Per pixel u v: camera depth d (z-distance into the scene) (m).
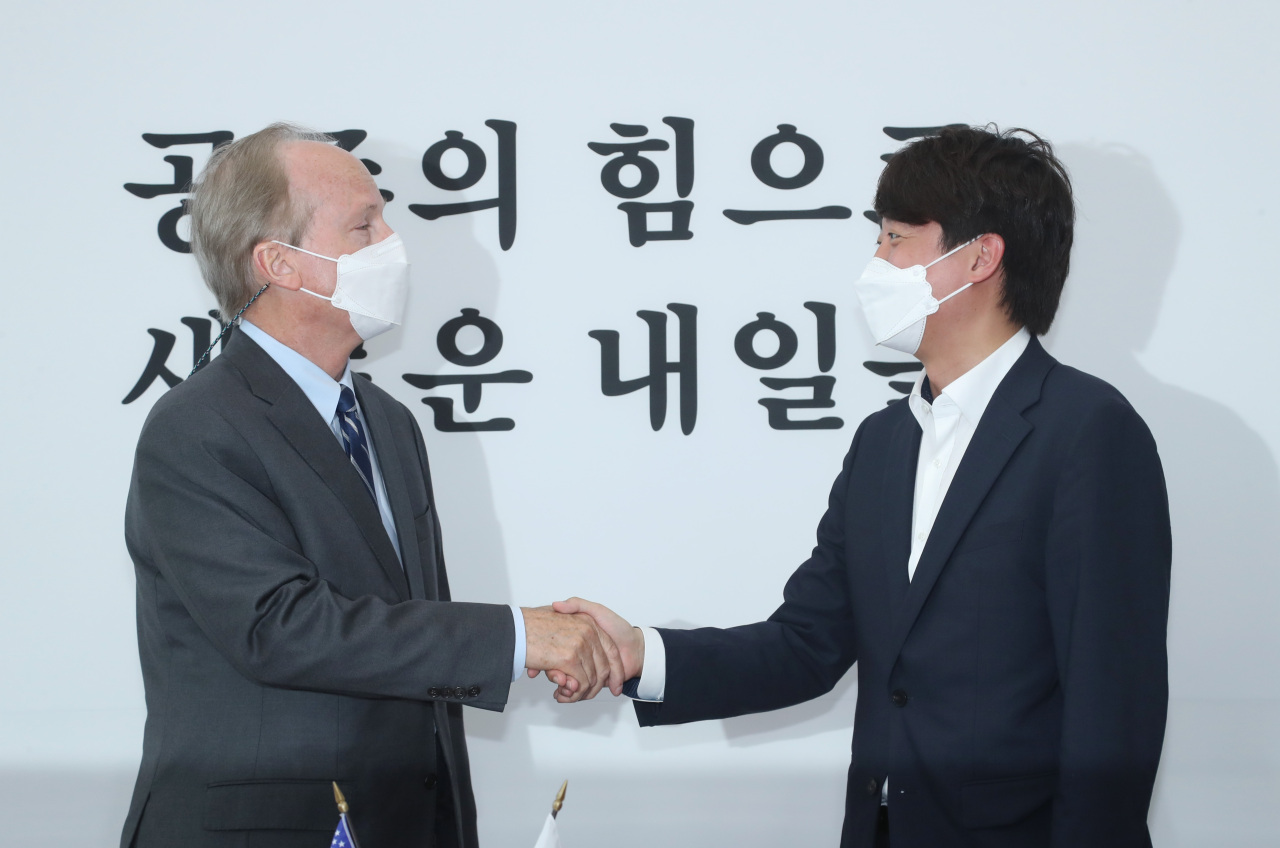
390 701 1.38
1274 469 1.98
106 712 1.96
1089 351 2.00
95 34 1.98
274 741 1.31
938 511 1.32
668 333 2.02
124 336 1.98
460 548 2.00
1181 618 1.99
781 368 2.02
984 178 1.32
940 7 2.00
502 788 2.02
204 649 1.34
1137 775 1.13
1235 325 1.99
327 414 1.48
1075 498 1.20
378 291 1.50
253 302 1.48
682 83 2.02
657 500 2.01
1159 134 1.99
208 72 1.99
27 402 1.97
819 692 1.62
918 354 1.42
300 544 1.36
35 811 1.94
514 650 1.38
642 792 2.03
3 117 1.97
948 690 1.26
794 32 2.01
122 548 1.97
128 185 1.99
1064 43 2.00
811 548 2.01
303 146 1.50
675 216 2.02
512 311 2.01
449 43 2.01
